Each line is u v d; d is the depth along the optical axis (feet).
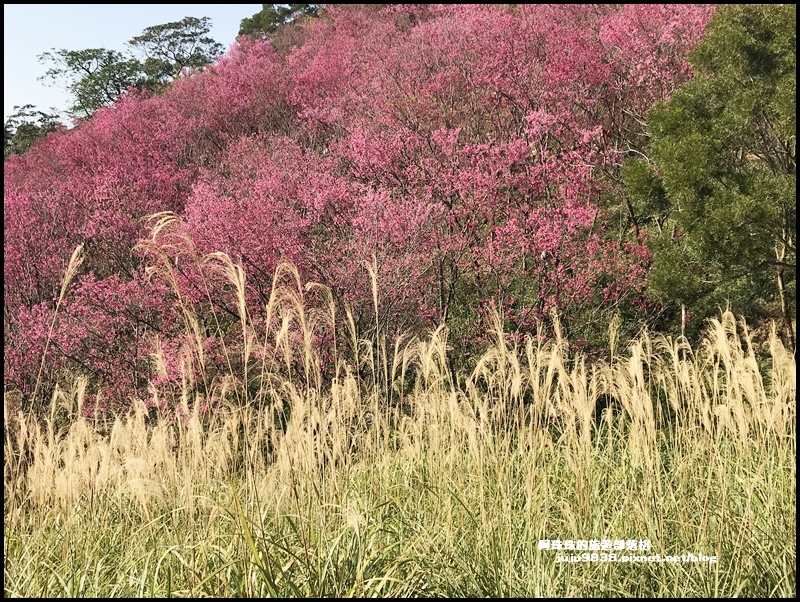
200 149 59.21
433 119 43.04
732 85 27.78
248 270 30.53
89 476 17.22
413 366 28.91
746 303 32.24
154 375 30.60
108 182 47.11
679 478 16.40
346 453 17.76
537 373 17.54
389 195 33.65
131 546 14.55
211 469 18.19
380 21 70.79
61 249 44.01
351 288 29.96
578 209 30.99
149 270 13.99
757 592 12.34
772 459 16.80
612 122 40.81
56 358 34.37
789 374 18.17
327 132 50.55
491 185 32.83
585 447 16.55
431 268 33.47
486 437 17.02
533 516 14.64
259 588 11.21
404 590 11.44
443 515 15.08
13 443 22.25
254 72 62.69
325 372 27.27
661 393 22.89
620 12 47.60
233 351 29.55
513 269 31.58
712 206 25.79
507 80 41.50
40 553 14.34
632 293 31.94
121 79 102.47
